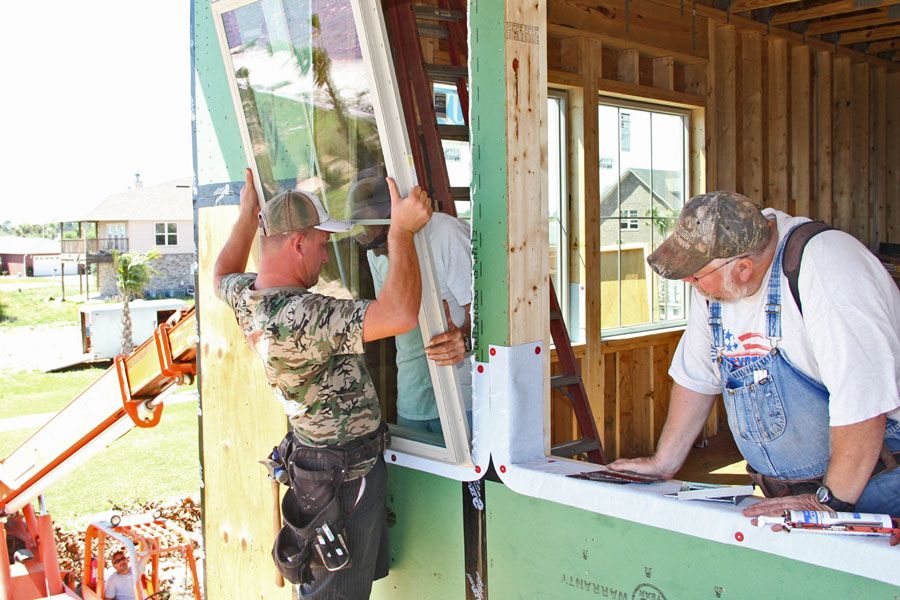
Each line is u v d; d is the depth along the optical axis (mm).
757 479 1892
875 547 1402
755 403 1763
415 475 2342
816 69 6723
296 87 2273
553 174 5078
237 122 2611
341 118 2143
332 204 2320
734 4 5719
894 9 5719
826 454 1726
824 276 1547
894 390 1463
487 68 1986
